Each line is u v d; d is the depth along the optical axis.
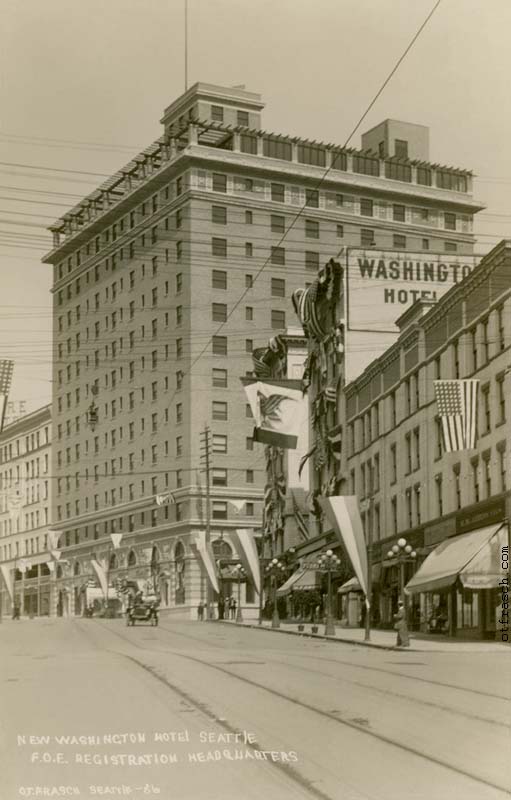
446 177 114.56
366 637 45.34
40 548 138.88
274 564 65.25
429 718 18.67
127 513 115.75
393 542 57.34
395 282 69.81
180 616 102.56
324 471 73.06
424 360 52.72
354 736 16.73
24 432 145.00
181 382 105.88
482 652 36.75
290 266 107.69
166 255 108.88
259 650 40.31
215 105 111.69
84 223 125.94
